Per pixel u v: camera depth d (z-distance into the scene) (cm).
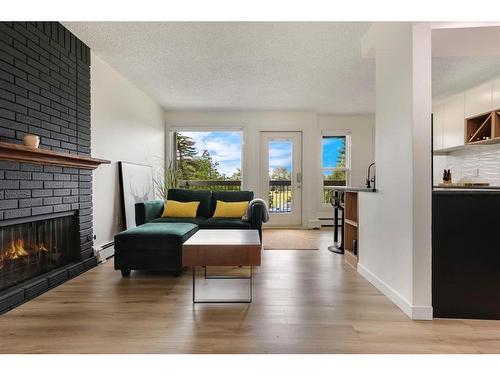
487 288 218
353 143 690
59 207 295
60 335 191
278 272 330
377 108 289
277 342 183
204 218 457
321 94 535
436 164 599
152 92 528
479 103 459
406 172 228
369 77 447
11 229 245
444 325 207
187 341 184
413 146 219
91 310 228
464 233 220
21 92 246
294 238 534
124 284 290
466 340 187
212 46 347
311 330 198
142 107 525
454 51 269
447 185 459
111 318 214
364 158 691
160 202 463
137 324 205
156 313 223
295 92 525
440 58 374
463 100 493
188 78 457
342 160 700
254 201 420
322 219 692
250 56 374
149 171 552
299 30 308
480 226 219
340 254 414
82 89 337
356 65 402
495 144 455
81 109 335
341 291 270
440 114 554
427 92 218
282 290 273
